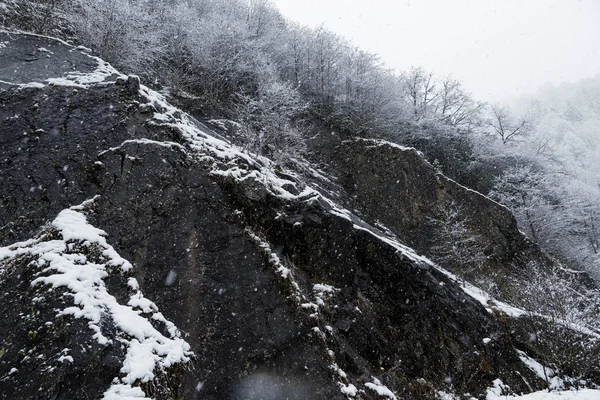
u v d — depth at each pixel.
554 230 19.02
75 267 4.02
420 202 14.41
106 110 6.49
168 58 13.68
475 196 14.98
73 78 7.48
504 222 14.80
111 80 7.85
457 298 8.60
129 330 3.63
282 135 12.23
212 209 5.74
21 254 4.21
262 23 17.47
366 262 7.75
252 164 7.05
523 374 8.18
